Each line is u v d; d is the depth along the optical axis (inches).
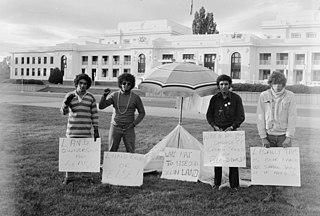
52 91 1119.0
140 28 1838.1
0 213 139.4
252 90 960.3
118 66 1752.0
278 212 152.4
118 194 171.8
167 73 198.7
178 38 1555.1
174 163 194.1
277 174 168.2
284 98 166.9
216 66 1419.8
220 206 159.9
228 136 180.5
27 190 167.2
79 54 1798.7
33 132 334.0
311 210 153.6
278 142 170.6
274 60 1339.8
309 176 194.7
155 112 593.3
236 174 185.2
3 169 159.0
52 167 212.4
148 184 189.8
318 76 1090.1
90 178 194.2
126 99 200.8
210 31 1732.3
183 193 175.8
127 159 187.5
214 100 188.5
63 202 159.0
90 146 183.5
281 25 1397.6
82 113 186.5
